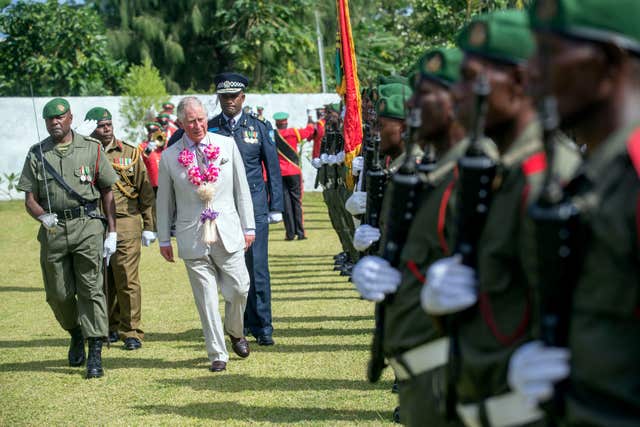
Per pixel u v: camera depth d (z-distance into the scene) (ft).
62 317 21.81
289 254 41.65
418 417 9.37
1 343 25.23
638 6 5.88
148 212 25.31
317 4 101.91
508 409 7.48
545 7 6.15
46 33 71.00
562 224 5.97
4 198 68.39
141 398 18.99
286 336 24.22
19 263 41.63
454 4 55.11
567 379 6.16
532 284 6.81
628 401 5.83
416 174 9.36
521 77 7.50
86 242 20.92
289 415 17.02
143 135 69.51
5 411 18.38
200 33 101.30
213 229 20.71
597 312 5.91
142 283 34.86
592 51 5.96
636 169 5.73
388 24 112.47
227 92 23.48
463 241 7.63
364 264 9.53
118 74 80.59
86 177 21.17
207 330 21.01
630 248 5.70
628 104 6.01
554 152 6.09
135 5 101.24
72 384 20.51
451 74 9.16
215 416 17.34
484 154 7.35
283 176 46.09
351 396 18.02
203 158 20.85
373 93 16.96
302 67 102.06
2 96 67.56
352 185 22.53
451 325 7.93
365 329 24.54
